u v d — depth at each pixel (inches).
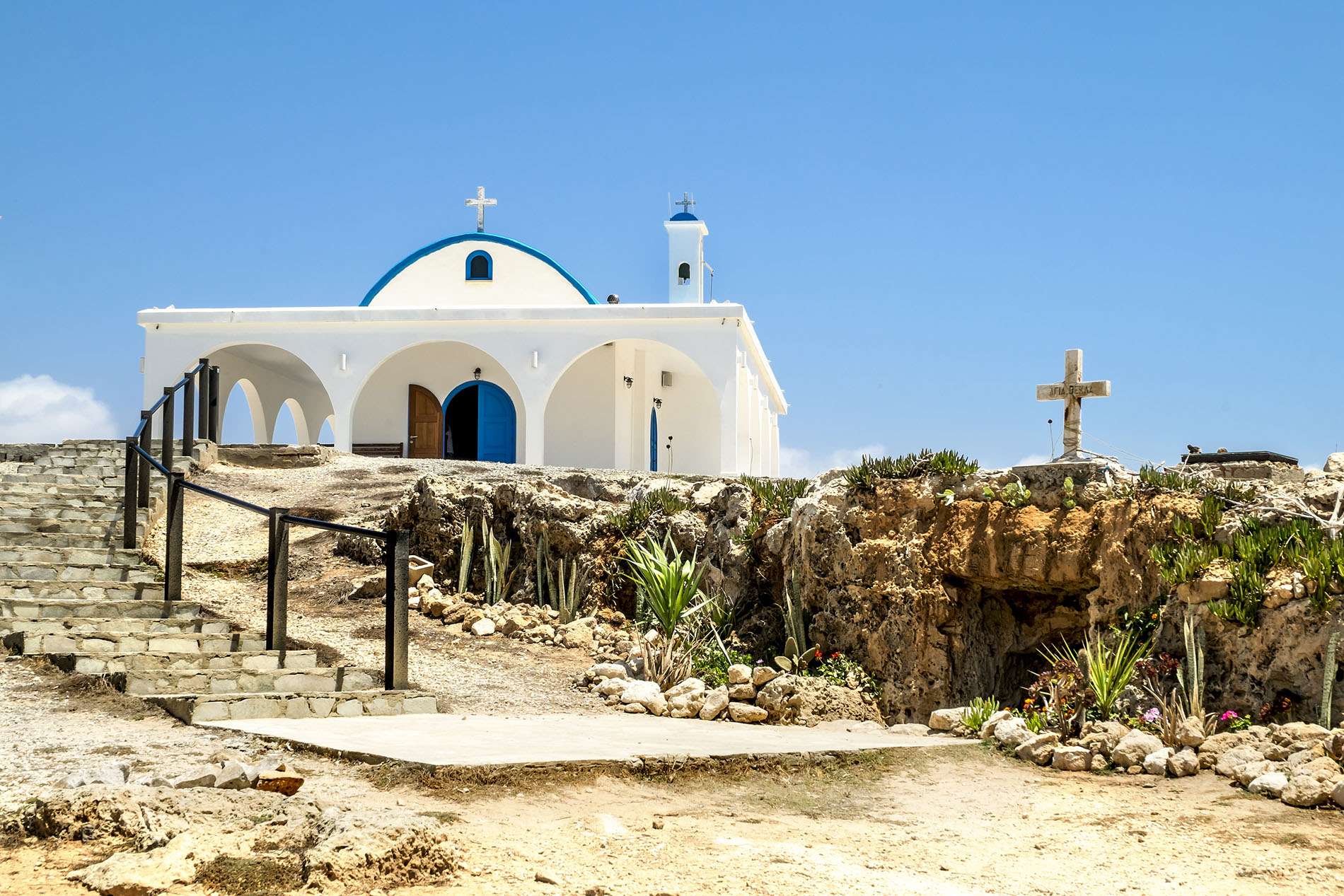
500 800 285.1
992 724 400.5
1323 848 273.9
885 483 537.0
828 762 344.2
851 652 520.4
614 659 527.8
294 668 434.0
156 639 438.9
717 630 552.7
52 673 394.3
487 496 641.0
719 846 264.5
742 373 1234.0
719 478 706.2
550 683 486.9
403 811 259.6
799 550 550.6
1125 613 472.1
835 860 259.3
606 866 245.1
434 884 228.2
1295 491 477.4
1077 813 309.6
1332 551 406.3
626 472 779.4
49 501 612.1
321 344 1201.4
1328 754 337.4
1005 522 509.7
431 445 1291.8
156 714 358.3
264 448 936.3
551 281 1338.6
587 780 305.6
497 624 569.3
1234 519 461.7
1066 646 490.6
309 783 285.3
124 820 241.8
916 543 517.7
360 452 1272.1
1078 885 248.5
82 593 494.3
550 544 614.5
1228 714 399.9
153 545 607.2
